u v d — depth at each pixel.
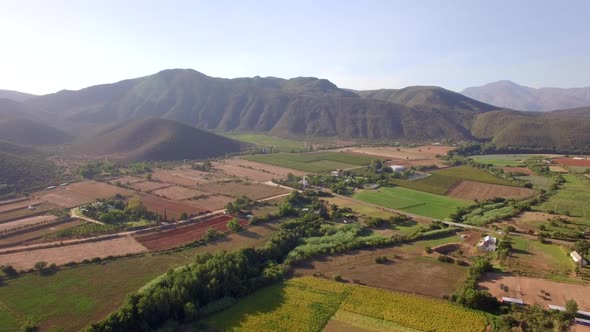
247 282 91.56
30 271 99.88
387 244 119.31
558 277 94.69
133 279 96.44
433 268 101.94
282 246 115.38
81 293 89.38
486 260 100.44
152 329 75.94
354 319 77.56
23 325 76.19
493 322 75.31
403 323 75.75
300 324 76.06
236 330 74.44
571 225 130.62
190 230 132.88
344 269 102.38
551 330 71.75
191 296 83.12
